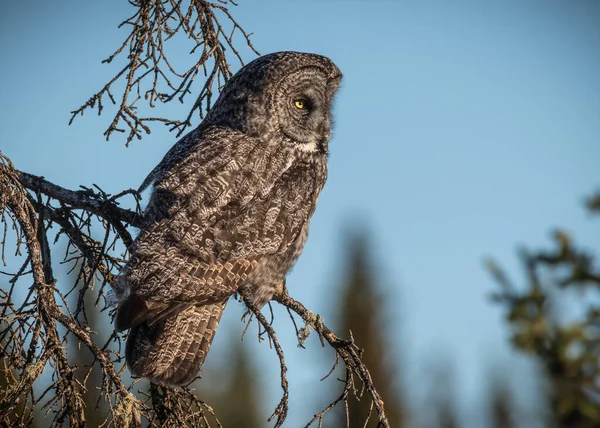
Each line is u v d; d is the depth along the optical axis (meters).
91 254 11.36
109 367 9.85
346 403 11.02
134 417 9.67
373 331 45.94
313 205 13.48
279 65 13.82
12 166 11.04
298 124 13.70
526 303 14.27
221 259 11.84
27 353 10.04
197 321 11.76
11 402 9.58
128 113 11.30
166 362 11.37
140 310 11.05
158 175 12.39
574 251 14.36
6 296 10.55
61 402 9.83
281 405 10.02
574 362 14.02
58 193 11.68
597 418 13.86
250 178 12.66
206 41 12.05
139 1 11.42
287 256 12.80
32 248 10.71
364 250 48.78
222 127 13.54
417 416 43.72
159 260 11.45
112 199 11.23
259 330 10.80
